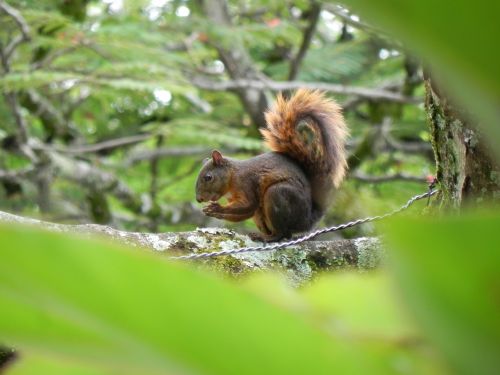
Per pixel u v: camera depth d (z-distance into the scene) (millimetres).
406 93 17547
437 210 5793
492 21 808
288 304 1092
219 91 18234
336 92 16422
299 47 17766
